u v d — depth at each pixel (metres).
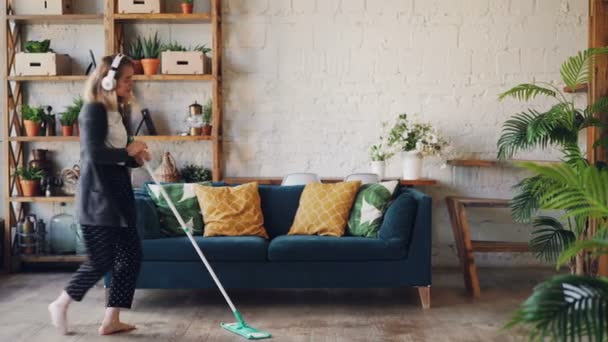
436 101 5.95
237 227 4.90
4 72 5.85
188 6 5.77
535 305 2.17
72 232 5.93
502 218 6.05
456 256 6.05
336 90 5.96
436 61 5.93
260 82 5.97
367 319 4.36
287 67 5.96
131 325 4.12
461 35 5.92
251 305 4.73
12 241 6.00
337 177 5.97
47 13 5.79
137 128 5.99
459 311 4.56
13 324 4.25
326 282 4.61
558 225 4.89
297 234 4.96
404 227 4.63
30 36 6.03
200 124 5.83
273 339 3.93
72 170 5.96
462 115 5.95
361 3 5.93
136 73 5.81
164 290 5.20
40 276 5.73
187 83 6.03
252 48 5.96
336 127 5.97
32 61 5.78
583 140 5.94
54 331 4.09
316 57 5.95
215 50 5.75
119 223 3.84
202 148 6.06
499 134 5.95
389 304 4.76
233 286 4.61
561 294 2.18
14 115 5.94
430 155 5.74
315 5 5.93
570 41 5.91
